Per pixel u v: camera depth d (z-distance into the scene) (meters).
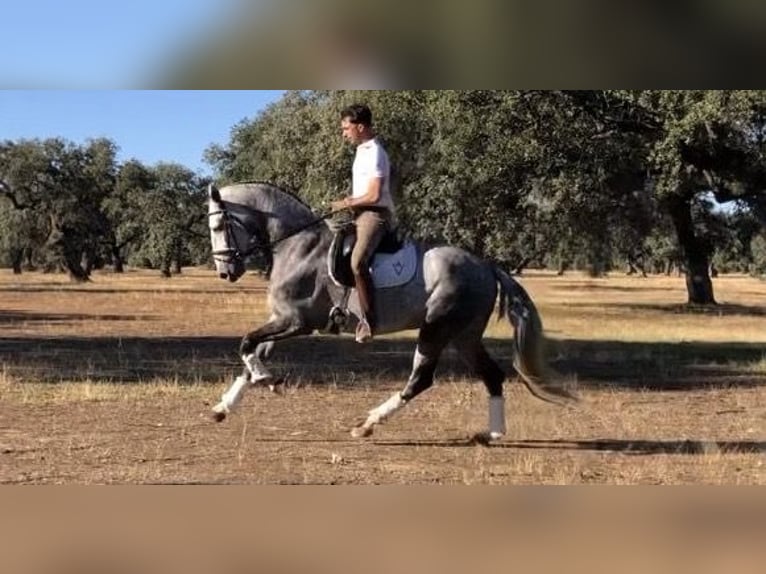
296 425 9.44
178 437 8.66
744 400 11.84
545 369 8.44
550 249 30.84
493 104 24.39
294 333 8.17
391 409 8.51
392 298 8.01
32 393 11.28
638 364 16.30
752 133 28.75
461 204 26.34
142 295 44.34
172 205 78.25
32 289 50.25
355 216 8.12
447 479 7.10
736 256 46.19
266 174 42.12
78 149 74.62
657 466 7.60
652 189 30.38
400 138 26.00
